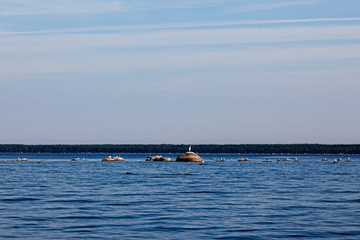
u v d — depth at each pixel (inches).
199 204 1266.0
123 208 1177.4
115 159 6727.4
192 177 2576.3
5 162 6210.6
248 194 1557.6
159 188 1798.7
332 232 855.1
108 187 1846.7
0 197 1445.6
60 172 3245.6
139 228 890.7
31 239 786.8
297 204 1270.9
